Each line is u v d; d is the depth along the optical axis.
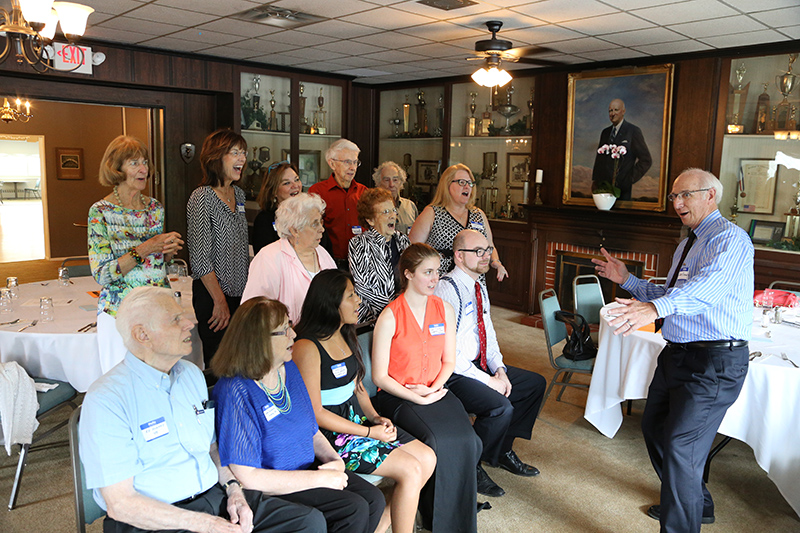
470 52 5.78
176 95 6.54
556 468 3.42
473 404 3.02
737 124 5.41
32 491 3.00
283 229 2.81
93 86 5.93
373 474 2.40
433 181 7.89
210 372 2.35
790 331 3.55
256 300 2.10
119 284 3.12
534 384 3.32
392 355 2.79
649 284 3.06
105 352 3.15
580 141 6.32
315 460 2.40
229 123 6.69
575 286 4.48
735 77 5.36
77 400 4.11
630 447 3.71
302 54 6.12
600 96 6.11
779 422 2.92
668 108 5.66
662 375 2.78
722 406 2.56
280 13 4.36
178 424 1.96
